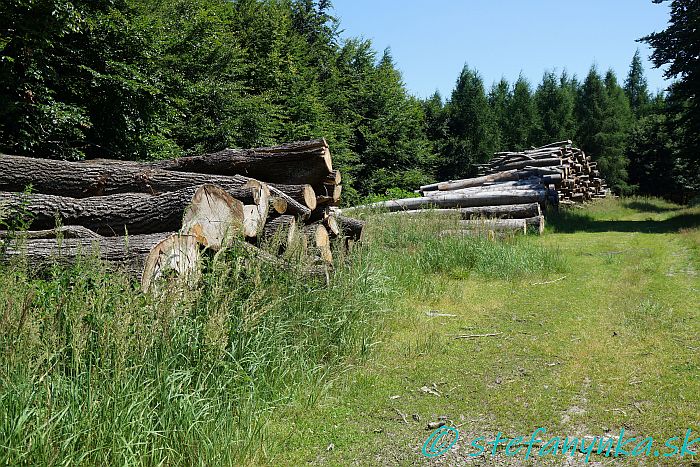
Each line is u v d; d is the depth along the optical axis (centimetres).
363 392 498
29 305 360
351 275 690
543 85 5297
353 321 608
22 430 313
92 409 337
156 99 1491
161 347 402
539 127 4938
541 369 549
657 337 628
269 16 2589
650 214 2416
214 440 370
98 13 1348
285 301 555
